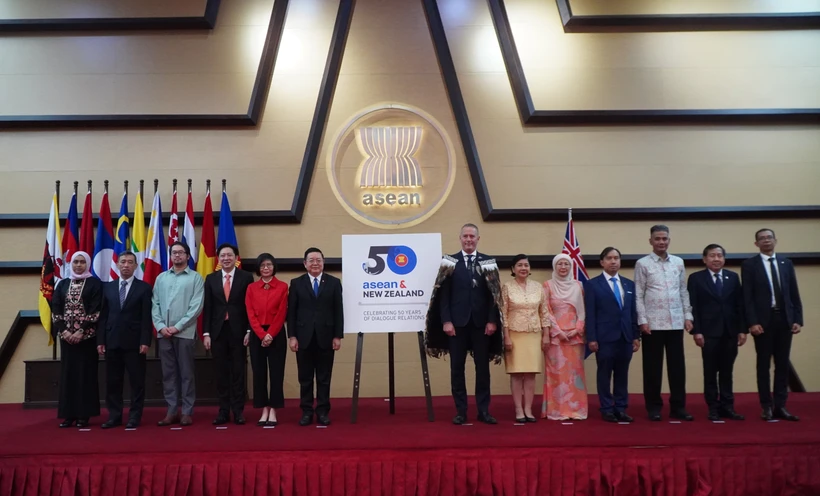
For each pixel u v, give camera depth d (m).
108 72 7.86
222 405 5.81
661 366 5.77
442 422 5.66
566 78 7.99
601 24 8.00
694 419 5.71
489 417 5.54
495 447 4.55
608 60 8.04
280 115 7.88
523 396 6.34
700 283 5.82
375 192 7.84
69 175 7.77
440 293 5.72
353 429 5.33
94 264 7.30
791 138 8.06
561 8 8.01
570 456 4.53
